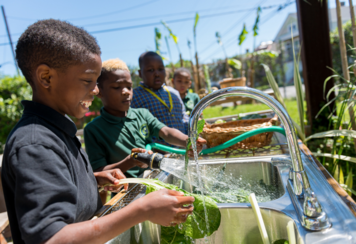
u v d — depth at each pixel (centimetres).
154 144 156
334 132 165
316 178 97
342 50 220
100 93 165
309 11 306
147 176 122
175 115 249
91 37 84
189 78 332
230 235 90
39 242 56
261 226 78
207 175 134
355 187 205
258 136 158
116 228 64
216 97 84
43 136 68
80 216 79
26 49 75
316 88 313
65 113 82
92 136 154
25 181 60
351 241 62
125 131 161
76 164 80
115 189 110
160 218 68
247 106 933
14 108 625
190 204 77
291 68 1872
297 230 71
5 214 195
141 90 246
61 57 73
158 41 665
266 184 127
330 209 76
